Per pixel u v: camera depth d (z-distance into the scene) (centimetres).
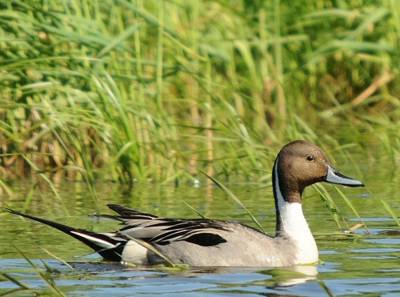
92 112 1577
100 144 1669
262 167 1670
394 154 1866
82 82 1630
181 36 1823
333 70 2264
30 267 1120
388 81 2192
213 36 2011
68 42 1627
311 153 1234
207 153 1762
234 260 1156
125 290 1016
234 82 1962
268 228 1324
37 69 1570
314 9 2188
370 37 2180
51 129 1564
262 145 1662
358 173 1705
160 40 1684
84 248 1223
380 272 1084
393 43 2147
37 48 1586
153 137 1672
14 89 1562
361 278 1060
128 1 1744
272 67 2041
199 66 1880
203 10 2008
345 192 1577
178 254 1166
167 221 1202
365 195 1545
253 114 2003
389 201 1483
